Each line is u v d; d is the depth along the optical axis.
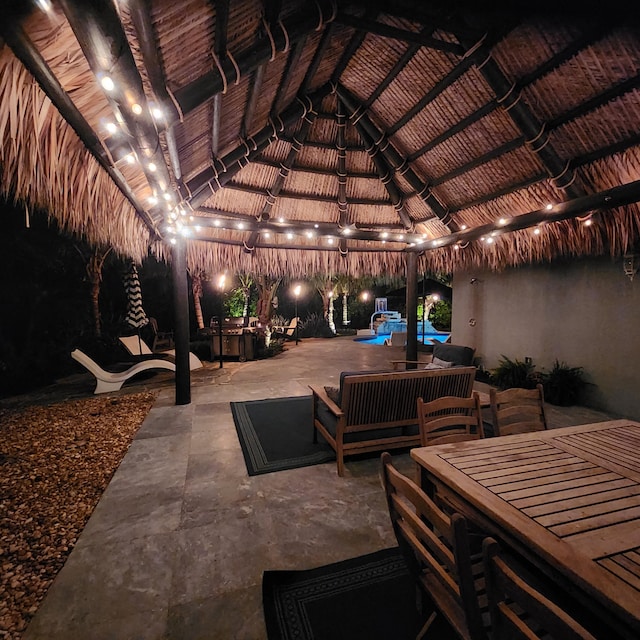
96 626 1.54
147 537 2.12
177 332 4.81
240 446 3.46
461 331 7.21
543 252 4.23
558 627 0.72
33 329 7.27
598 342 4.70
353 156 4.96
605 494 1.35
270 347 9.61
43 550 2.00
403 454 3.32
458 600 1.01
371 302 19.47
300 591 1.73
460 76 3.25
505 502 1.30
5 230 6.75
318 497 2.57
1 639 1.47
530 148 3.29
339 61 3.57
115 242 3.05
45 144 1.66
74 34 1.28
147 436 3.71
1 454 3.27
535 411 2.51
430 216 5.30
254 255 5.66
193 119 2.66
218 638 1.50
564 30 2.50
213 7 1.66
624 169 3.03
